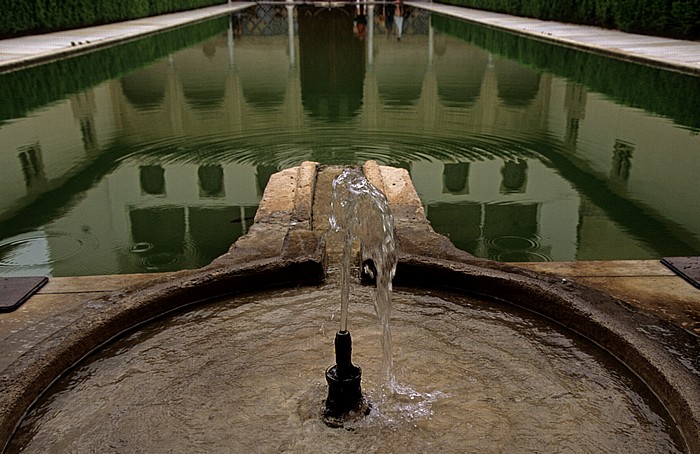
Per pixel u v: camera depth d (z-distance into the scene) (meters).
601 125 5.32
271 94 7.36
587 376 1.58
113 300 1.86
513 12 17.12
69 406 1.49
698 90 6.47
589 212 3.41
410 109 6.18
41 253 2.93
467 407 1.47
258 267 2.02
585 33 11.54
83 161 4.46
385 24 17.05
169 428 1.41
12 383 1.48
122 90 7.29
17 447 1.36
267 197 2.94
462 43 12.48
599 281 2.05
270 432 1.39
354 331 1.80
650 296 1.95
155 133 5.30
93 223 3.32
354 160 4.34
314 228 2.70
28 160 4.51
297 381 1.57
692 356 1.57
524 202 3.57
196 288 1.93
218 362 1.65
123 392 1.54
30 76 7.82
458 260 2.07
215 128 5.49
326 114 6.04
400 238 2.27
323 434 1.38
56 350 1.60
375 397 1.50
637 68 7.70
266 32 15.85
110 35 11.95
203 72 9.37
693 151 4.52
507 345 1.71
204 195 3.76
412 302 1.96
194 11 20.95
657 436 1.37
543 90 6.85
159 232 3.20
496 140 4.93
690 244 2.97
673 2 10.10
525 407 1.46
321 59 11.29
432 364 1.63
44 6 12.12
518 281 1.90
